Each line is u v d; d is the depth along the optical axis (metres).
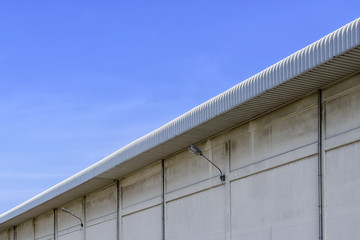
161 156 25.62
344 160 16.69
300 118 18.50
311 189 17.81
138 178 27.94
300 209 18.16
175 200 24.88
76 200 34.62
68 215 35.56
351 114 16.58
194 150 21.36
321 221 17.17
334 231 16.77
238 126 21.25
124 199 29.25
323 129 17.47
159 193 26.11
